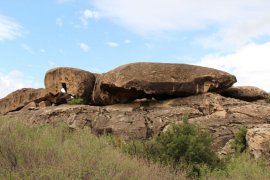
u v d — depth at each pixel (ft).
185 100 62.64
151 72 63.16
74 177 21.13
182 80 63.10
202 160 38.24
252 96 69.77
